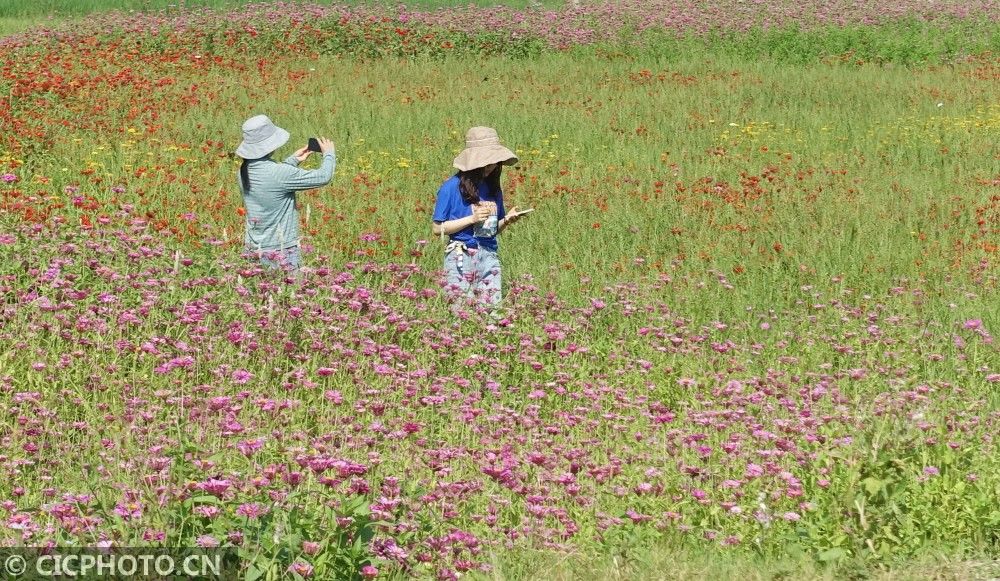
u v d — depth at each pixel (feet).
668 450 31.09
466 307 43.83
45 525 24.71
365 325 39.14
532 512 26.63
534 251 58.23
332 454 27.09
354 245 56.34
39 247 42.83
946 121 98.99
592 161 82.38
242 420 31.14
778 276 54.24
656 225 63.16
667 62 138.41
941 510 28.43
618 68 131.23
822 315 49.11
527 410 35.55
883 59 142.10
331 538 23.09
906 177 77.05
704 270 55.01
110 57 117.50
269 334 38.06
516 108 100.48
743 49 145.18
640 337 44.16
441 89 111.45
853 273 55.01
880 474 28.66
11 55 116.47
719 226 63.72
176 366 32.73
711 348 44.14
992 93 115.14
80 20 156.15
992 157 84.94
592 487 29.12
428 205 66.80
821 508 28.35
